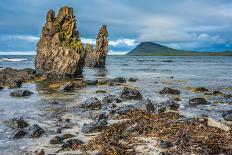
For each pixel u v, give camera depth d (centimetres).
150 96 4047
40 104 3378
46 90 4681
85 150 1703
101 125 2178
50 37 7456
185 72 8994
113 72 8988
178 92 4309
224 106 3300
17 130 2105
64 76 6962
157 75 7812
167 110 3017
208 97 3991
